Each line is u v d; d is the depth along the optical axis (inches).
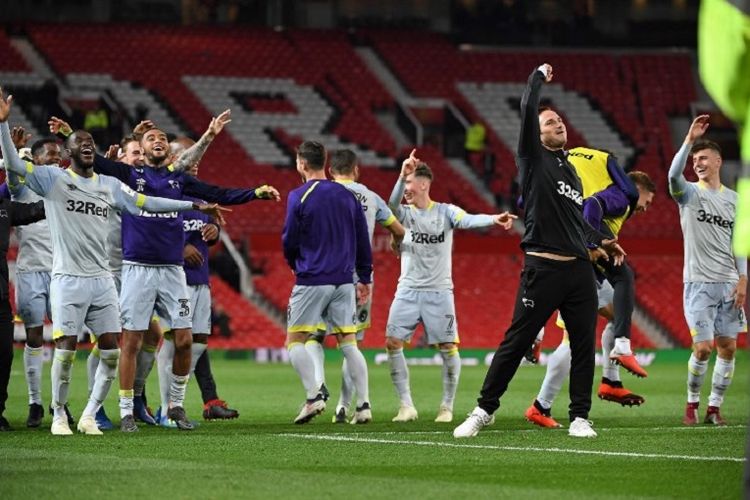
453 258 2600.9
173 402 853.8
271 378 1672.0
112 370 810.2
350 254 891.4
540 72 719.1
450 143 2903.5
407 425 895.7
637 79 3078.2
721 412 1061.8
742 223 363.9
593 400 1203.2
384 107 2910.9
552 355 857.5
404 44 3065.9
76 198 791.7
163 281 838.5
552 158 733.3
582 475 582.9
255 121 2802.7
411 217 964.0
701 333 900.0
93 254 798.5
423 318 951.6
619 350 883.4
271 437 768.9
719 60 372.5
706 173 904.9
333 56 2994.6
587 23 3154.5
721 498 513.0
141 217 832.3
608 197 859.4
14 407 1093.8
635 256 2647.6
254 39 2987.2
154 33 2918.3
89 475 576.1
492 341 2493.8
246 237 2493.8
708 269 900.0
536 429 839.7
